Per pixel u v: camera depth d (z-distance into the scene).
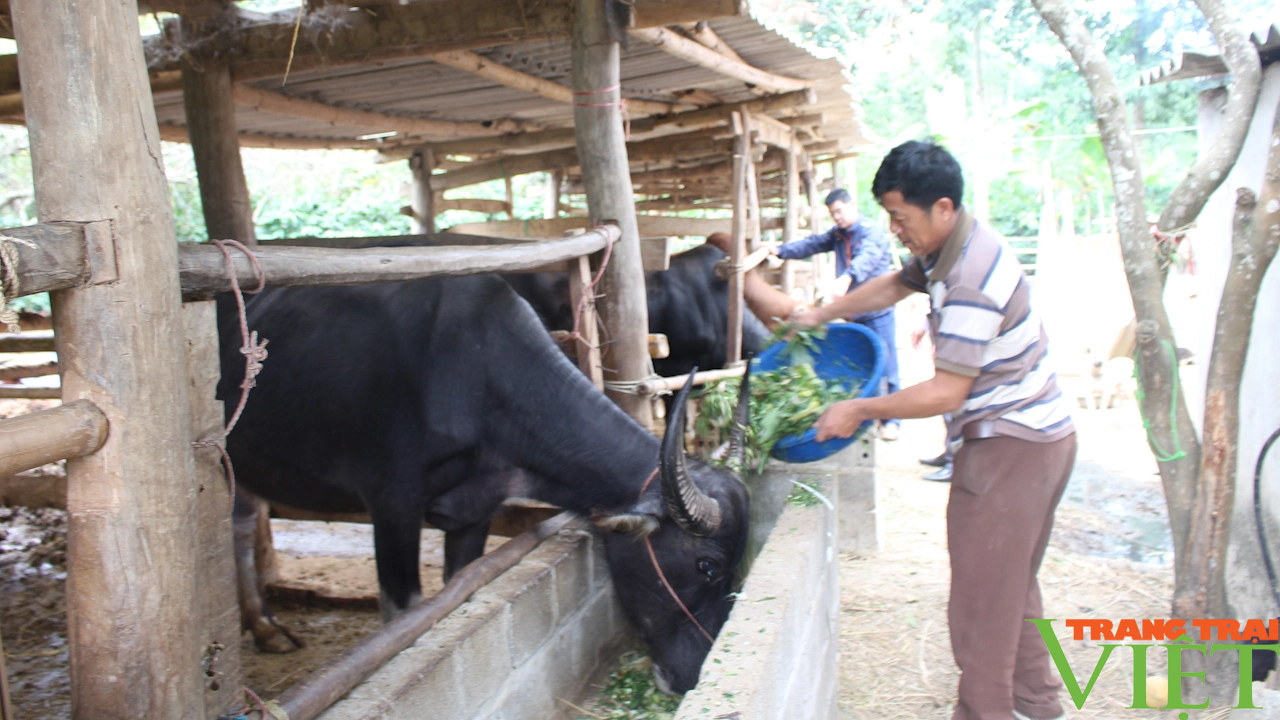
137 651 1.51
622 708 3.25
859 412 2.75
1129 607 4.10
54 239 1.38
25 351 5.14
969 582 2.79
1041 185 18.84
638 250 4.15
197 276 1.71
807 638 2.69
